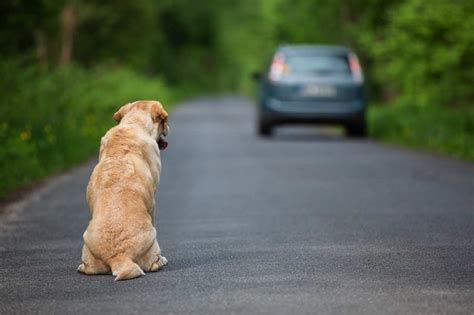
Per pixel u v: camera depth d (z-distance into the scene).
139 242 7.13
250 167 17.14
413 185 14.02
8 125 16.36
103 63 42.81
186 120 38.19
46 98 20.12
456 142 20.38
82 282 7.04
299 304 6.23
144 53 53.09
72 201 12.56
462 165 17.22
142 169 7.54
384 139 24.62
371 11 33.38
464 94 23.70
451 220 10.45
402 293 6.59
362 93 24.73
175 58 104.50
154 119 8.01
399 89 26.19
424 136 22.22
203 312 6.03
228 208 11.69
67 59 39.91
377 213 11.09
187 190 13.67
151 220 7.66
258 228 9.98
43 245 9.05
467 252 8.39
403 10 23.42
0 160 14.38
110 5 45.59
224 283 6.96
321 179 15.00
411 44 23.28
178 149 21.67
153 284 6.91
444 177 15.12
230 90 137.50
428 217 10.71
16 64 20.39
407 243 8.91
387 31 24.33
